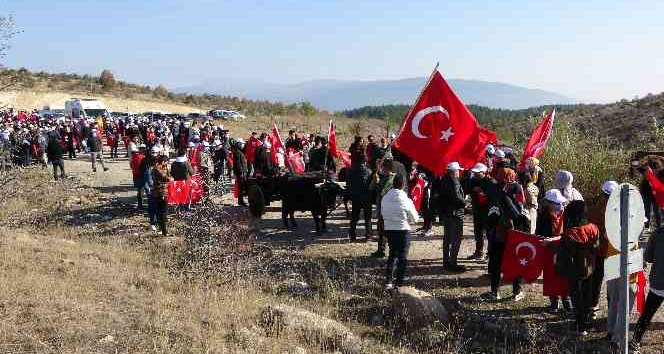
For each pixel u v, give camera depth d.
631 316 7.93
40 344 5.99
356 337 7.36
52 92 85.75
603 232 7.50
